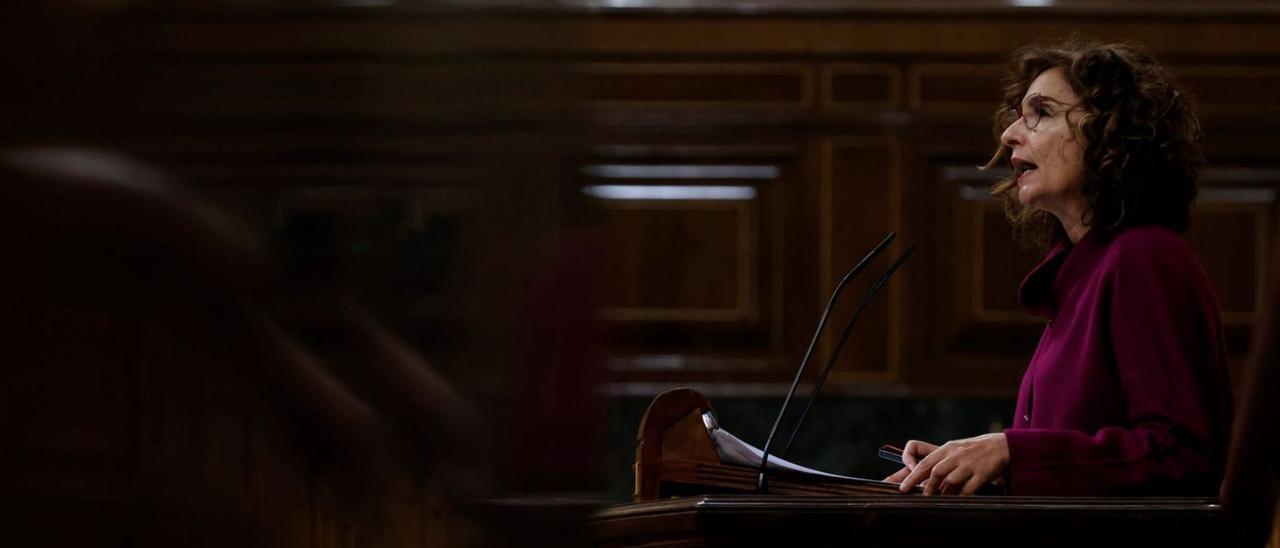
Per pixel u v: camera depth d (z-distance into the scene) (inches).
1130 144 127.4
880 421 271.4
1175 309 119.0
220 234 7.7
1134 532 82.9
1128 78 129.8
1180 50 270.5
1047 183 130.6
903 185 272.4
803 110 273.4
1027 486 112.5
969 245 271.7
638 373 272.2
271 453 8.2
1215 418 117.2
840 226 273.1
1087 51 131.4
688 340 273.7
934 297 271.7
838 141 273.4
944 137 272.4
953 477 111.7
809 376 271.9
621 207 273.9
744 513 81.9
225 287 7.8
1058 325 129.1
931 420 271.9
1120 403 121.6
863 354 271.7
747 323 273.4
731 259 274.4
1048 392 126.0
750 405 272.7
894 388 270.4
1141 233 124.6
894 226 272.7
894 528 82.1
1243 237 269.6
